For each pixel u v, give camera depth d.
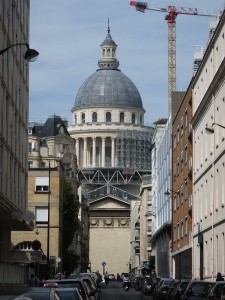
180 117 87.31
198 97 71.69
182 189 85.19
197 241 71.38
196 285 38.09
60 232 96.69
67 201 105.50
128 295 81.88
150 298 70.81
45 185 94.06
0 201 44.50
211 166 62.62
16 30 52.84
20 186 56.38
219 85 57.94
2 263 39.06
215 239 60.50
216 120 60.09
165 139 111.06
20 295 17.66
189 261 77.94
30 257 92.25
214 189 60.88
